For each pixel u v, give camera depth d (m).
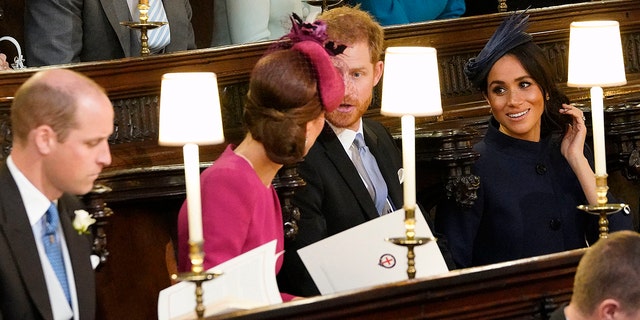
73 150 11.12
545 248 16.41
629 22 22.61
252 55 18.53
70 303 11.66
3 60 19.45
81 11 19.34
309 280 14.49
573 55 14.52
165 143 12.02
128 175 15.55
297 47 12.68
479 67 16.52
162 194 15.73
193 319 10.62
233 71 18.41
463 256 16.34
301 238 14.55
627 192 21.66
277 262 13.41
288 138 12.43
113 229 15.95
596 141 13.95
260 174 13.00
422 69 12.65
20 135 11.18
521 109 16.28
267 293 11.93
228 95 18.45
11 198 11.23
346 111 14.82
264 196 12.85
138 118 17.61
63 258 11.66
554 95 16.48
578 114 16.42
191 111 11.92
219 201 12.47
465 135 16.61
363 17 14.90
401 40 20.55
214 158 17.97
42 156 11.18
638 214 21.70
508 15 21.34
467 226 16.44
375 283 13.45
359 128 15.36
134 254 16.14
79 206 12.24
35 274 11.24
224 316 10.46
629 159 20.05
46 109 10.99
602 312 11.32
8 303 11.12
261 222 12.77
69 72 11.30
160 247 16.36
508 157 16.58
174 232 16.50
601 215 13.93
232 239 12.40
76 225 11.82
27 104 11.04
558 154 16.78
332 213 14.77
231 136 18.38
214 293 11.75
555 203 16.53
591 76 14.24
